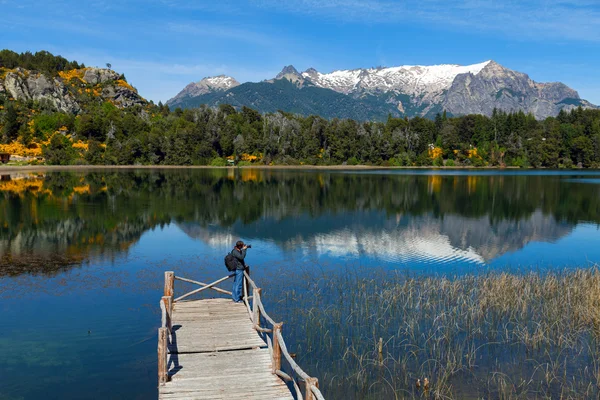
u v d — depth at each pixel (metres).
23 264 26.11
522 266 28.06
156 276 24.00
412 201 61.09
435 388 12.84
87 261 27.11
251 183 88.88
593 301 18.39
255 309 15.38
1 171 123.25
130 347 15.20
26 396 12.23
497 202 60.78
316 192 71.44
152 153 167.50
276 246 32.62
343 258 29.27
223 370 12.43
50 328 16.78
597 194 71.19
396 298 20.06
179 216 45.66
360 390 12.82
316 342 15.77
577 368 14.06
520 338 16.02
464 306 18.78
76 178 96.69
